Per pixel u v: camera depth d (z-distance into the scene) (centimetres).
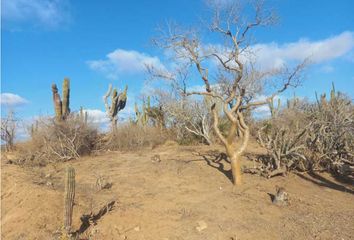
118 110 1955
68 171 688
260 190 906
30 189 881
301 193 903
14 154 1459
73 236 686
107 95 1902
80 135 1470
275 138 1079
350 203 848
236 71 927
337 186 991
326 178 1065
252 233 680
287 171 1070
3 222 771
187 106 1750
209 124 1706
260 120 1805
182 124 1775
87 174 1109
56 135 1458
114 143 1638
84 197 854
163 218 740
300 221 733
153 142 1691
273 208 791
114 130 1717
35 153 1421
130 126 1731
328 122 1141
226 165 1150
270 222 725
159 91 1855
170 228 702
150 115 1973
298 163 1103
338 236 674
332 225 717
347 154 1147
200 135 1688
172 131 1883
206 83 973
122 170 1139
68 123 1473
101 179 984
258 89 1211
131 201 835
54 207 791
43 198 821
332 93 1495
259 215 753
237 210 770
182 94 998
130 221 734
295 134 1068
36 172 1160
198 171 1077
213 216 742
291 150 1022
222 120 1734
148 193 890
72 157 1417
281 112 1619
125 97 2005
